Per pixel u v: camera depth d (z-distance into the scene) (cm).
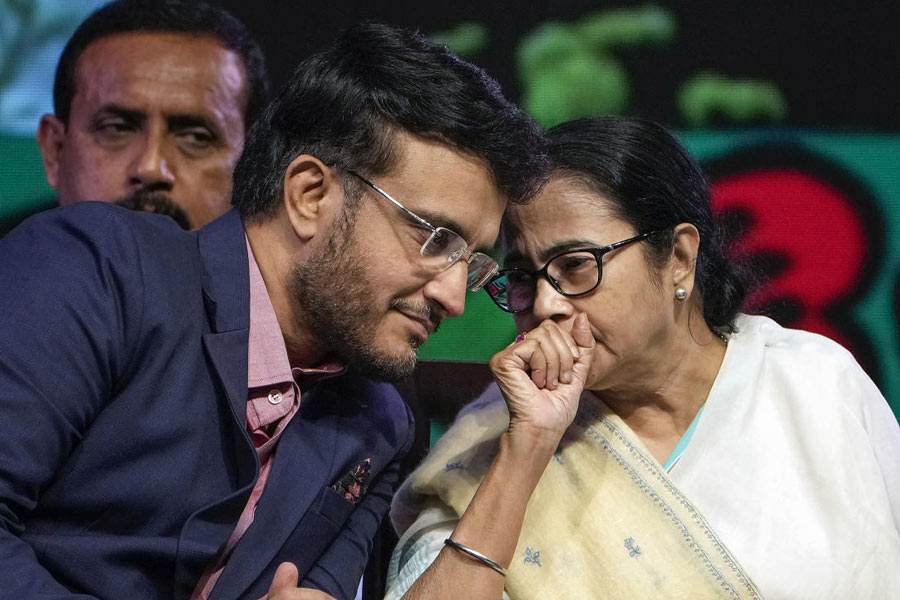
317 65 617
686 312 704
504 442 630
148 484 561
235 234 616
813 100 1112
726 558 649
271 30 1100
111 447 554
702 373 712
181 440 568
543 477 691
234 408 578
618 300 647
